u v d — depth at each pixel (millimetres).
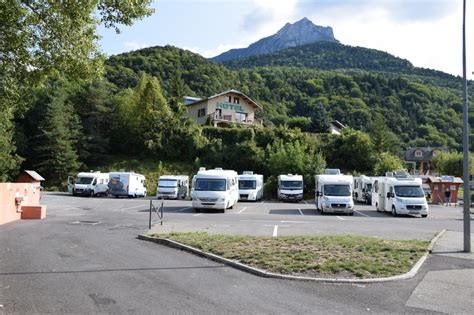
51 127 59250
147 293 7961
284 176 43125
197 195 28031
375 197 33344
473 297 7902
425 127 98938
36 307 6973
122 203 35906
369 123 96938
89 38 11664
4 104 12477
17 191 22234
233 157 60375
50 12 10414
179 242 13578
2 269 9859
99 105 69125
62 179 58719
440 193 45188
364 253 11430
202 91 99625
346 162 61000
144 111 67750
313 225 19984
